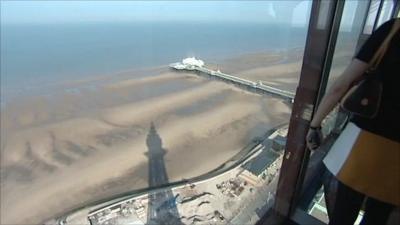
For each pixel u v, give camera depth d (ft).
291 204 5.87
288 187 5.74
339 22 4.49
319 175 6.54
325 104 3.40
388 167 3.07
